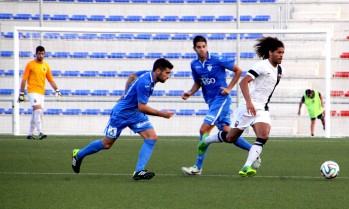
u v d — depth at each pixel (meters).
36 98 55.19
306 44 74.38
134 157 40.84
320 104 63.97
